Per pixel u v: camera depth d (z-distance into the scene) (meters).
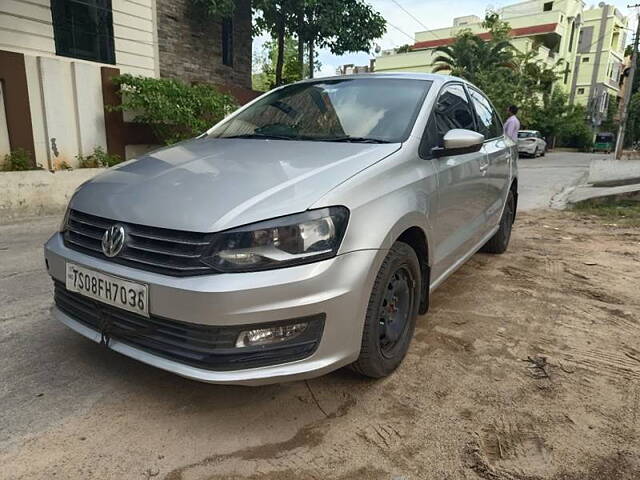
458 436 2.20
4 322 3.17
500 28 29.69
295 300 2.00
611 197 8.08
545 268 4.72
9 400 2.34
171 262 2.03
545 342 3.14
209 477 1.91
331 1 10.92
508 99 25.70
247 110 3.66
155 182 2.38
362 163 2.45
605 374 2.76
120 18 8.34
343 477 1.93
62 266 2.39
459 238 3.46
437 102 3.26
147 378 2.57
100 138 7.64
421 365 2.80
